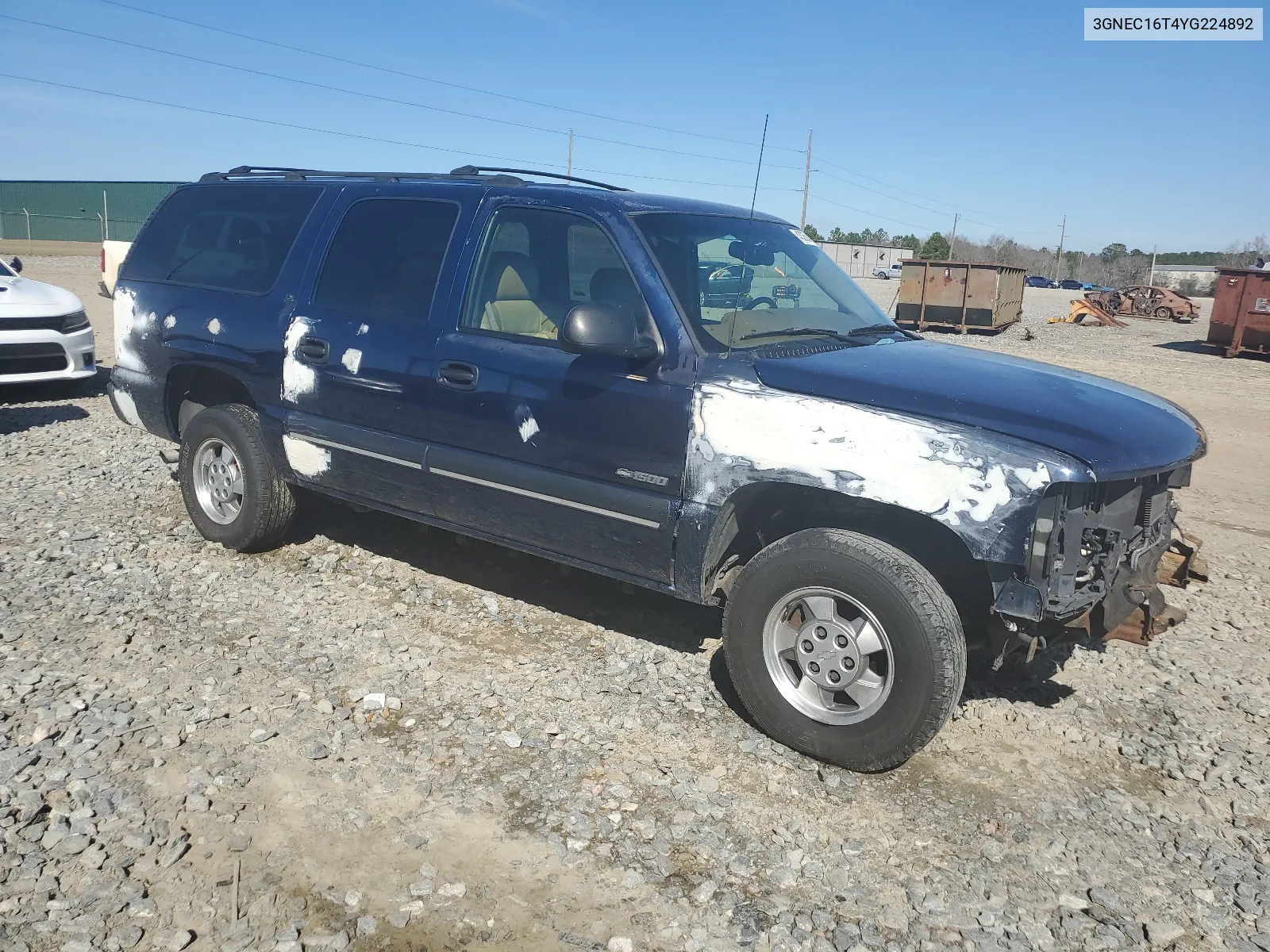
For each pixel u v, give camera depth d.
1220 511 7.87
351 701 4.02
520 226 4.46
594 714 4.01
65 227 64.75
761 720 3.84
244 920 2.78
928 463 3.39
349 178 5.37
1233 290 20.23
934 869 3.14
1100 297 34.16
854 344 4.28
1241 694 4.48
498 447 4.36
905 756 3.54
